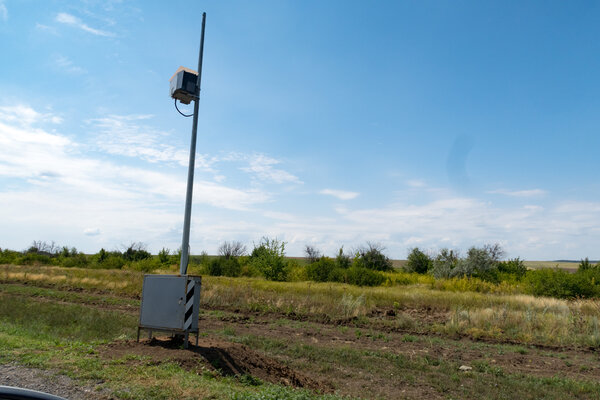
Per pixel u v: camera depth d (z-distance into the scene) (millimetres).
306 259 61250
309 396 5992
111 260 50719
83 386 5605
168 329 8023
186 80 9211
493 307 17844
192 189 9141
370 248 50219
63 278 27297
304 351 10383
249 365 7617
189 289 7973
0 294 20094
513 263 43000
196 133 9352
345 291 21422
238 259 48312
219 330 12891
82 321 12688
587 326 13578
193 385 5777
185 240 8906
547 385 8336
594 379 8961
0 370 6160
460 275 36031
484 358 10539
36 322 12398
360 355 10227
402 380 8367
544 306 18234
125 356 7047
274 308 17312
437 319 16562
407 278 36281
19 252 60688
